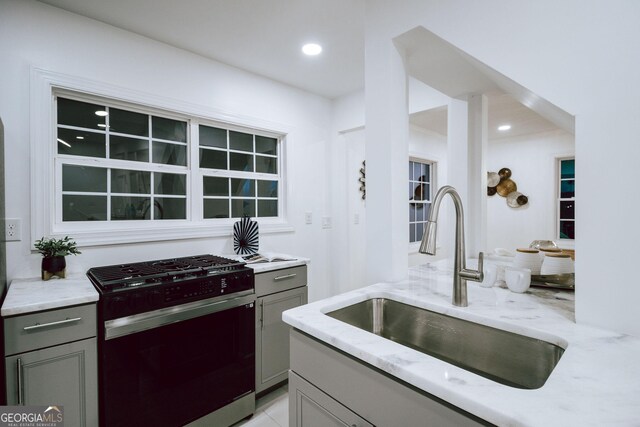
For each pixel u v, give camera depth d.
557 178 2.65
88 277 1.68
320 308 1.10
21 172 1.66
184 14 1.86
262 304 2.03
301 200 3.09
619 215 0.84
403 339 1.25
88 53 1.88
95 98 1.96
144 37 2.10
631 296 0.83
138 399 1.45
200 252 2.38
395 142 1.45
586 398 0.57
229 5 1.78
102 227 1.99
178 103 2.25
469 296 1.25
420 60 1.62
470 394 0.59
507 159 2.91
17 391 1.20
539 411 0.54
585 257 0.90
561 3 0.94
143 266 1.88
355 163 3.62
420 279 1.53
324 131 3.31
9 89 1.63
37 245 1.61
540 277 1.35
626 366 0.69
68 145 1.91
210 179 2.56
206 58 2.41
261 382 2.03
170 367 1.57
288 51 2.31
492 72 1.16
